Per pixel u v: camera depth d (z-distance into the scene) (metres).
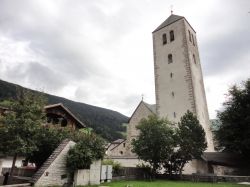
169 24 43.06
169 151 27.06
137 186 18.16
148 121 28.03
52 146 17.50
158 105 38.78
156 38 44.31
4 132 14.11
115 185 18.08
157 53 42.81
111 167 21.28
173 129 29.94
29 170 18.47
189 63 37.62
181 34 40.31
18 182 15.37
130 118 41.72
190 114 29.23
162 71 40.69
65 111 25.89
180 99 36.53
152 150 26.47
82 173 16.36
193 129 28.08
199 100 37.06
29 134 14.82
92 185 16.95
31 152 15.50
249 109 28.11
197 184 21.88
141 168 27.03
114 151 53.22
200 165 30.95
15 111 15.09
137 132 39.47
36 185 13.53
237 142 28.03
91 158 16.67
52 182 14.51
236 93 30.23
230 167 30.70
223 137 29.89
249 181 25.42
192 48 41.38
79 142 17.05
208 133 36.81
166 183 22.09
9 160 23.95
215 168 31.88
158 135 26.62
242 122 28.39
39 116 15.88
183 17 41.19
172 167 28.25
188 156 27.61
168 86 38.81
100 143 18.38
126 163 34.09
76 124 27.03
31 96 16.06
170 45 41.34
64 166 15.58
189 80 36.47
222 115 30.72
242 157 30.47
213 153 33.12
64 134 18.59
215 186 20.02
